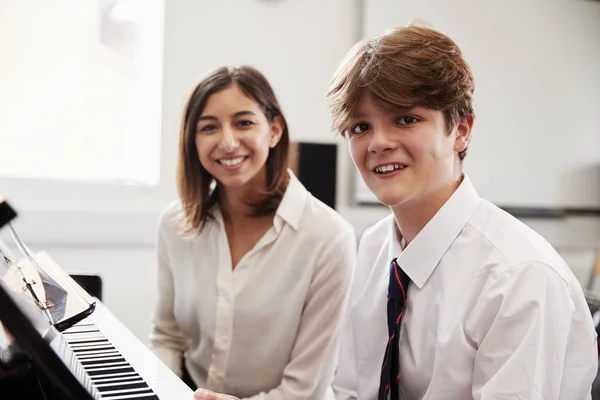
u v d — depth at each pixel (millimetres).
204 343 1680
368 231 1433
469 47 3271
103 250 2818
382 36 1147
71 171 2838
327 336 1584
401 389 1238
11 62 2725
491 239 1128
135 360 1208
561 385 1094
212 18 2883
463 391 1118
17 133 2754
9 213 755
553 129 3490
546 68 3445
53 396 844
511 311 1035
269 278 1606
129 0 2867
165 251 1782
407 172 1128
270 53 2977
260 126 1573
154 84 2896
